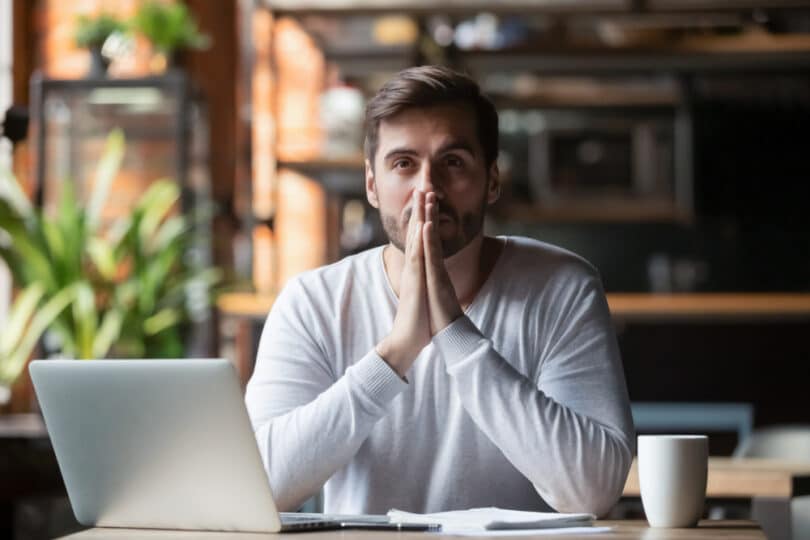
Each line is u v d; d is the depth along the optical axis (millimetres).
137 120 6023
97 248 5238
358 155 6438
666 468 1974
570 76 6930
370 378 2172
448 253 2318
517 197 7312
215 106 6887
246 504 1850
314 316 2459
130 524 1963
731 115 7363
